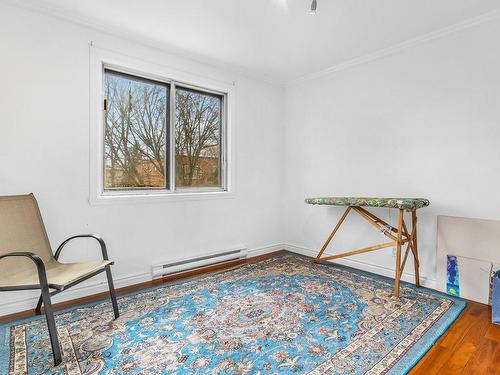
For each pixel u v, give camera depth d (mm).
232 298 2348
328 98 3420
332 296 2385
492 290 2018
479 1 2098
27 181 2150
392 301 2289
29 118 2150
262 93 3701
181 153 3123
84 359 1566
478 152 2348
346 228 3277
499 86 2240
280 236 3961
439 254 2518
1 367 1499
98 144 2482
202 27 2480
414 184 2719
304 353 1620
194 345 1696
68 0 2109
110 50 2523
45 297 1518
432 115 2594
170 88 3002
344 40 2705
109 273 2006
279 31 2539
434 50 2572
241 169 3502
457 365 1526
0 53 2041
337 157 3344
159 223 2832
